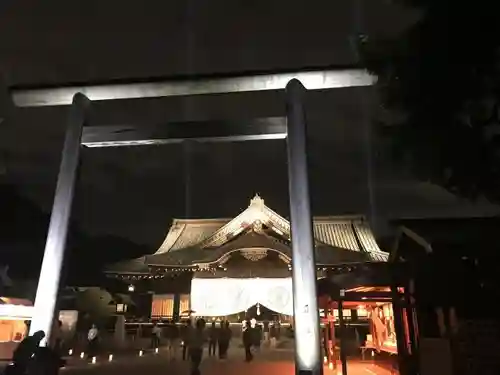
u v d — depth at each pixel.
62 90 6.89
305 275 5.11
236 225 22.25
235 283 20.66
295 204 5.58
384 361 16.78
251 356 18.19
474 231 13.22
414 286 12.51
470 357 10.10
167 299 24.62
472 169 7.34
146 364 17.11
